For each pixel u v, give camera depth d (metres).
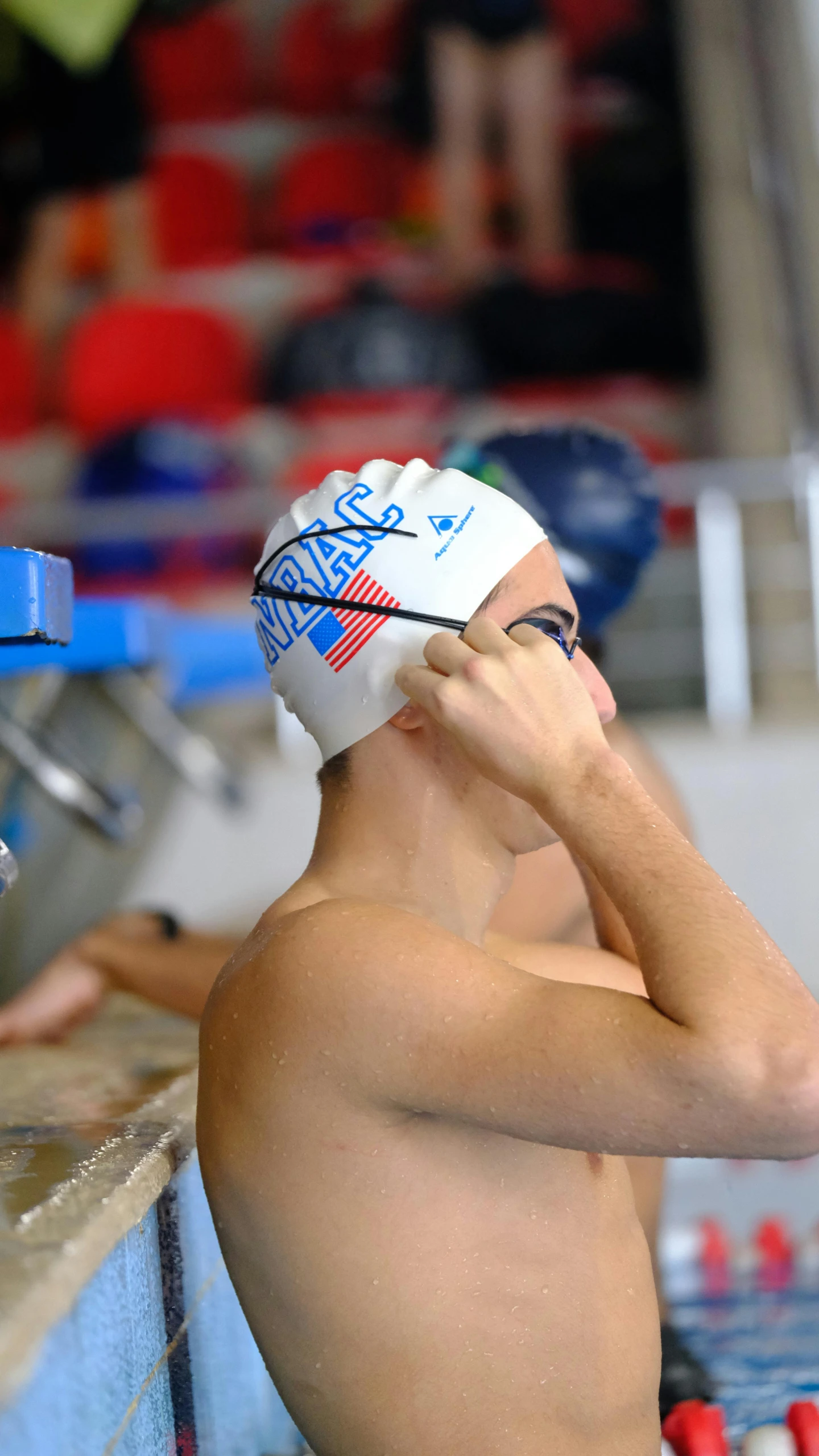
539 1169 4.37
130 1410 4.04
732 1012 3.57
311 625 4.48
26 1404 3.06
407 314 27.30
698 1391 7.22
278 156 30.84
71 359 27.98
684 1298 9.64
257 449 26.27
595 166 28.86
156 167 30.02
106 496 23.84
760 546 21.09
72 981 7.57
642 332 26.97
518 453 7.32
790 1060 3.53
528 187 28.80
